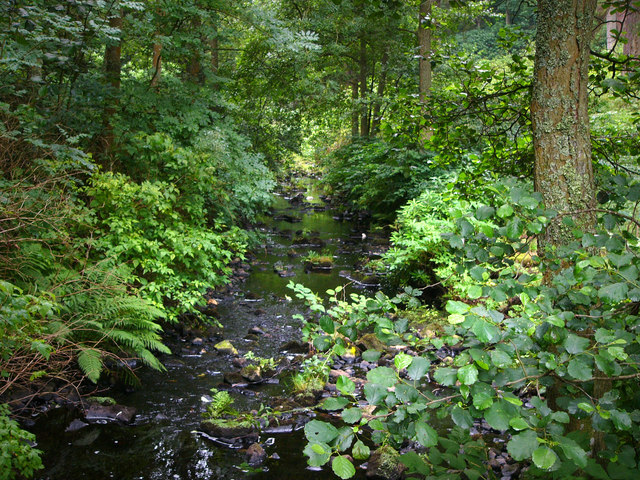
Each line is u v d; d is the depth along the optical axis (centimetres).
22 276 446
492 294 206
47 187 529
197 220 708
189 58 991
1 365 370
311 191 2219
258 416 462
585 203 272
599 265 203
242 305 786
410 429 195
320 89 1459
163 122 823
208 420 438
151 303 555
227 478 374
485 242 234
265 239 1255
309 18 1584
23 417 422
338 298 834
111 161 702
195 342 626
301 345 622
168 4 789
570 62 274
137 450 401
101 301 507
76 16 538
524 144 418
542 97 282
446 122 412
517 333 201
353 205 1669
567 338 192
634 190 231
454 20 1314
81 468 372
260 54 1389
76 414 443
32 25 414
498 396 183
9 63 475
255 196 927
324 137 2178
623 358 175
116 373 518
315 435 183
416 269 877
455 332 218
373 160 1458
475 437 420
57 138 579
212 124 959
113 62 790
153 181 695
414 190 1196
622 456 194
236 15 905
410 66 1511
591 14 274
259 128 1402
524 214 223
